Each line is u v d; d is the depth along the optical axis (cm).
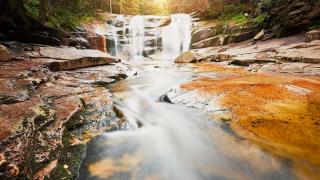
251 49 1181
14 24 1036
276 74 744
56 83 567
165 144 325
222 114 404
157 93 567
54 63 720
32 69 603
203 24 1867
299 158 275
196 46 1658
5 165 216
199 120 392
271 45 1180
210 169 270
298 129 336
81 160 275
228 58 1145
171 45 1794
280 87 538
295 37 1246
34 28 1112
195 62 1259
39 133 291
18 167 220
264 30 1438
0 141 247
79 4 1773
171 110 443
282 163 269
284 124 352
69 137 323
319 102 438
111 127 370
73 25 1516
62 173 245
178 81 711
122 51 1658
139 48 1714
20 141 256
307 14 1295
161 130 367
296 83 578
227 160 283
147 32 1836
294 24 1311
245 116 389
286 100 454
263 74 755
